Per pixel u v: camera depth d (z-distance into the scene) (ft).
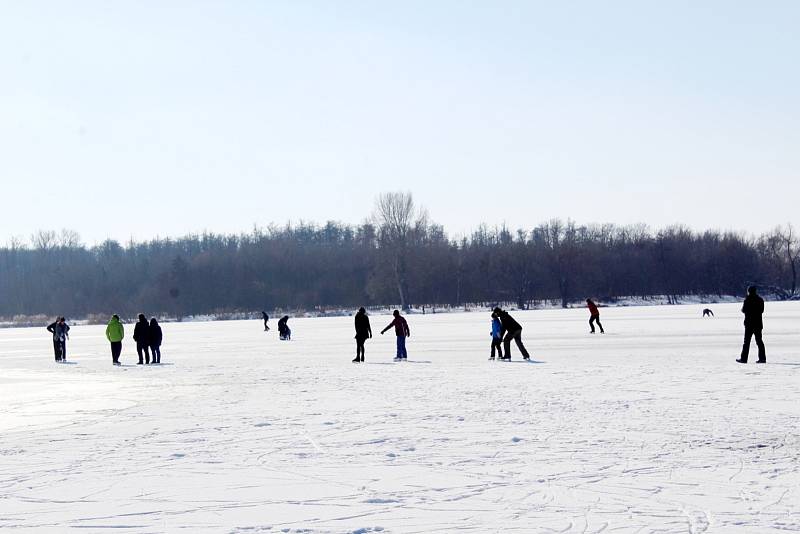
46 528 25.50
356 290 399.65
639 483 30.17
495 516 25.89
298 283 414.41
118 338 104.58
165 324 304.91
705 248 429.79
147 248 554.87
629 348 102.73
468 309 347.36
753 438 38.83
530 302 386.52
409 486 30.35
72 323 372.17
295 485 30.89
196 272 417.90
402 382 69.31
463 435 41.37
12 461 36.99
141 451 38.91
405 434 42.09
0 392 69.97
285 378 76.59
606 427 42.73
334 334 176.24
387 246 360.89
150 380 79.15
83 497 29.60
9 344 181.47
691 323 172.35
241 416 50.42
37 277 474.90
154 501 28.76
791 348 96.12
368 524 25.22
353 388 65.67
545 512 26.25
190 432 44.47
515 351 104.42
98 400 62.08
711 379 64.28
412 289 367.45
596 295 399.24
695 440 38.58
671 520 25.03
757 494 28.27
